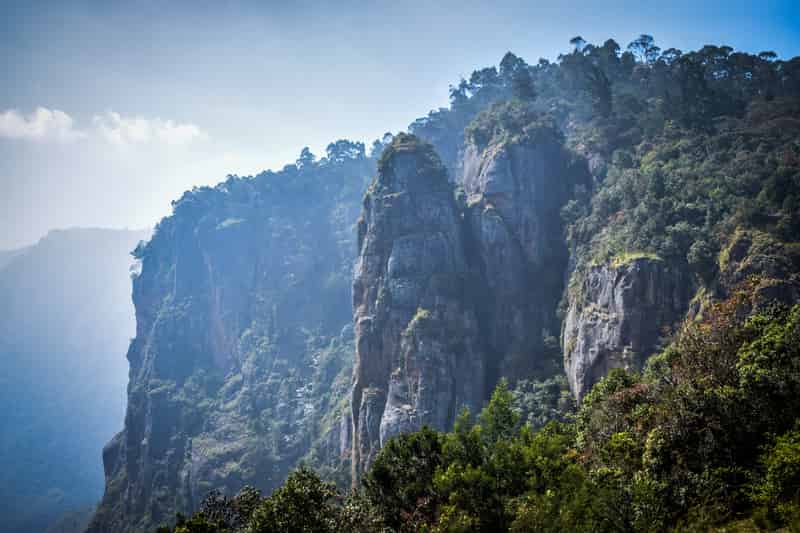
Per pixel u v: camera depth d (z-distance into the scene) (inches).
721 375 1406.3
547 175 4785.9
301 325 7303.2
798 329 1369.3
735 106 4793.3
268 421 6328.7
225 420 6565.0
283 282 7637.8
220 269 7849.4
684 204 3297.2
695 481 1211.9
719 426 1273.4
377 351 4069.9
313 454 5472.4
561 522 1195.9
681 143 4033.0
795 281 2559.1
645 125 4778.5
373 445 3811.5
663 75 6225.4
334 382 6225.4
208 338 7755.9
